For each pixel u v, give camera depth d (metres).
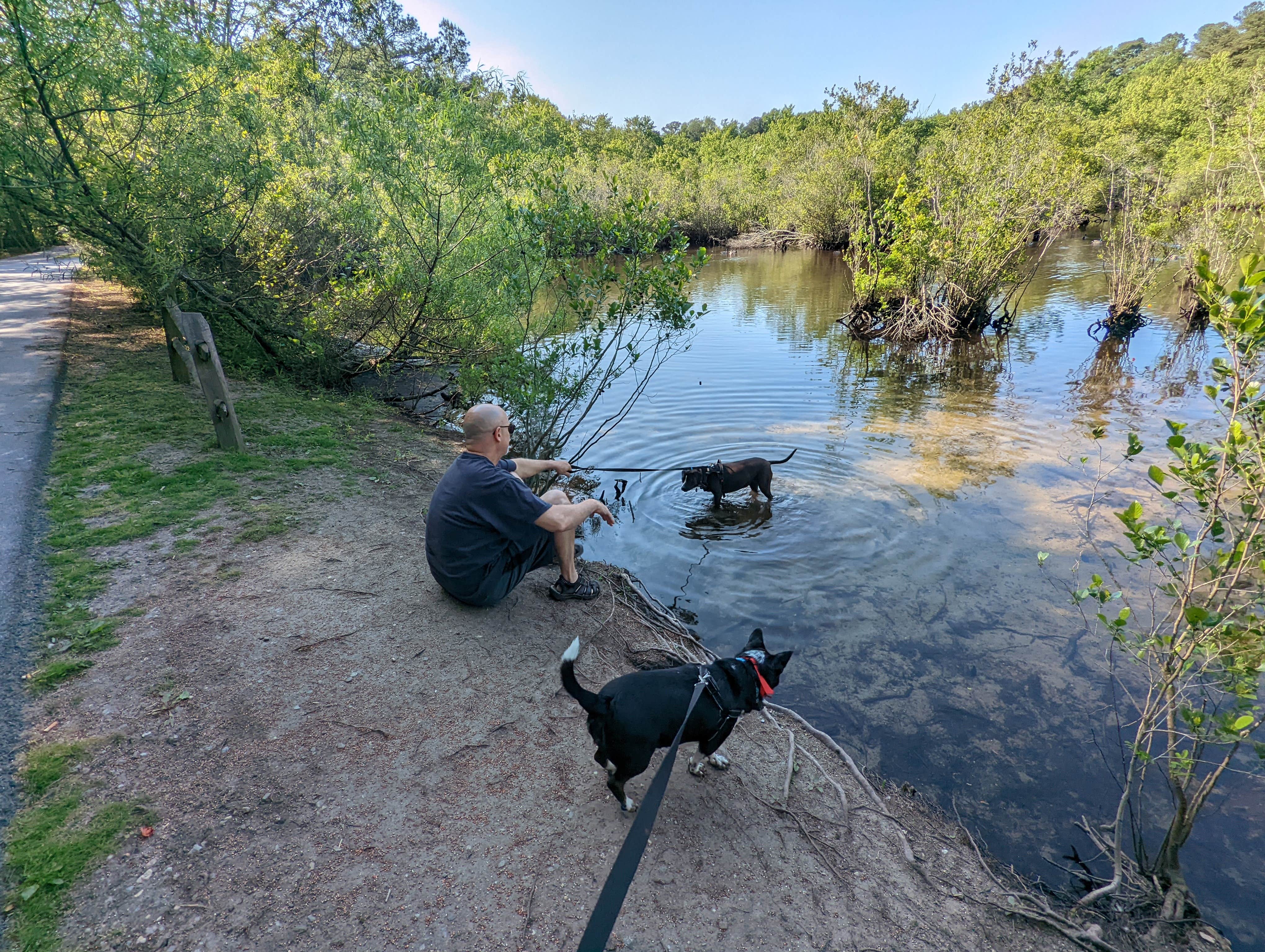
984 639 4.77
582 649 3.99
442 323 10.36
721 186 46.41
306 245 10.12
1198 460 2.93
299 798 2.69
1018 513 6.74
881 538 6.28
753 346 15.58
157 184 7.85
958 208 17.03
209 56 7.99
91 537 4.59
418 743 3.07
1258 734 3.77
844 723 3.96
